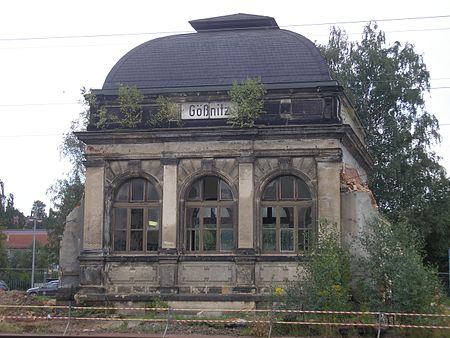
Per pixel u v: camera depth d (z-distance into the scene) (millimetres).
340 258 27062
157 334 24922
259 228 29969
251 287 29422
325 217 29297
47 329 26422
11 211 117500
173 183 30750
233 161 30500
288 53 31859
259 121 30406
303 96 30250
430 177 53625
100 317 29297
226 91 30641
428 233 51594
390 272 26172
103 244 31000
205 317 27875
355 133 34781
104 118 31484
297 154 29938
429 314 25109
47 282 70438
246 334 25109
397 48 56188
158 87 31641
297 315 25734
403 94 54312
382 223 27766
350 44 56906
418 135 54156
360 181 32938
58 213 62969
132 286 30516
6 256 73812
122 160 31391
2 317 28438
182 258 30250
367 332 24938
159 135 30859
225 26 34938
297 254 29422
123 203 31344
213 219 30594
